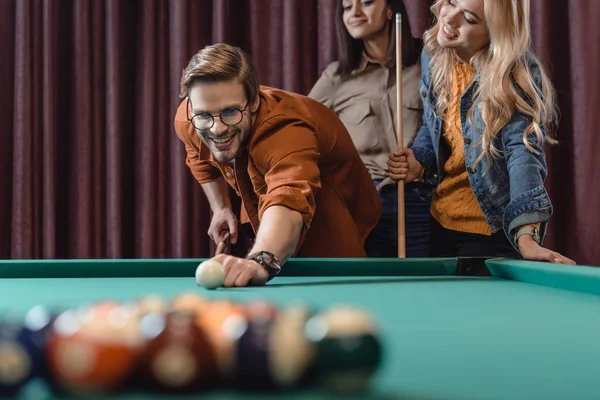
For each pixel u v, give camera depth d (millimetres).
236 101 1749
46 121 3645
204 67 1733
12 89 3750
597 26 3166
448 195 2389
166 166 3652
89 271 1716
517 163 1985
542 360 753
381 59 3029
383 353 584
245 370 559
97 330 545
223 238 2609
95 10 3670
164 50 3652
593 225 3168
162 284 1546
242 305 702
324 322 580
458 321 1027
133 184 3703
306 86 3516
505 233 2068
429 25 3320
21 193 3674
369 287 1472
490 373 689
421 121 2977
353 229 2197
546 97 2148
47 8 3646
